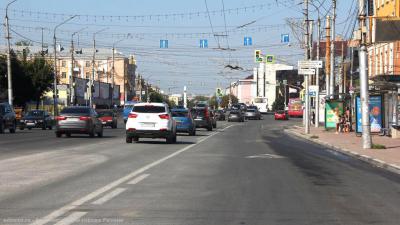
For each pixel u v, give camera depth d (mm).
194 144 27844
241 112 78188
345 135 38031
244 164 18094
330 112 44219
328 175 15570
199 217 9234
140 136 27203
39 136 33844
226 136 37562
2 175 14398
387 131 35875
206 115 46656
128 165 17125
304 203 10742
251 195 11609
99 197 11094
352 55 58656
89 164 17297
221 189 12383
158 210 9797
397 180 14828
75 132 32188
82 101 88438
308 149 26422
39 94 71375
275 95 158625
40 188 12219
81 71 136500
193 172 15500
